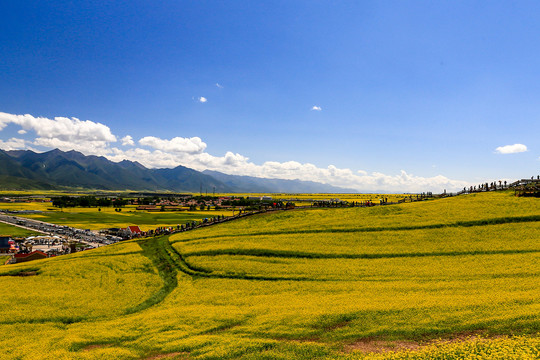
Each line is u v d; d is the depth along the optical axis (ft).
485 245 183.93
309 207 342.85
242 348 96.22
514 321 94.32
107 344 111.55
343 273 165.17
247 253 208.54
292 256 197.36
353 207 322.96
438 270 156.25
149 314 135.03
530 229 201.05
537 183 317.63
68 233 531.50
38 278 194.29
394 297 126.72
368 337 96.78
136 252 252.42
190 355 96.37
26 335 121.80
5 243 408.26
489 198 286.66
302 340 99.96
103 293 168.14
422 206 287.89
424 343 89.86
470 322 97.40
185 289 167.02
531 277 136.05
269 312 124.57
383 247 197.16
